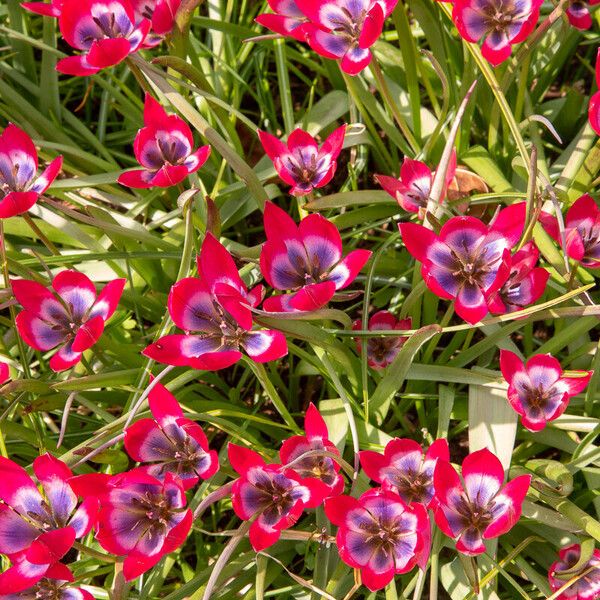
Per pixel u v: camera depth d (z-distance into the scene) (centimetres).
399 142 97
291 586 87
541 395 83
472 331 90
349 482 90
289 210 103
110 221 91
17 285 83
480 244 81
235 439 91
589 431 87
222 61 101
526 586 89
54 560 77
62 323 84
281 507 80
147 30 84
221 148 86
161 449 81
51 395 86
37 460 80
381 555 79
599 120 82
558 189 91
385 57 101
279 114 109
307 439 81
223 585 84
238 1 109
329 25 85
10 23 102
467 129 95
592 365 88
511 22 83
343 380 92
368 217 95
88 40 87
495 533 78
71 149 98
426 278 80
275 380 95
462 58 99
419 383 92
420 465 82
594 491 87
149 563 78
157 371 91
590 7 92
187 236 84
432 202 84
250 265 92
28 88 103
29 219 86
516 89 98
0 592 78
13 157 86
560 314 84
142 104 101
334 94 101
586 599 84
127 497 79
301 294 78
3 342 91
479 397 87
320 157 87
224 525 94
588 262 86
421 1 91
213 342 81
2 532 80
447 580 86
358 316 100
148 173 86
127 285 96
